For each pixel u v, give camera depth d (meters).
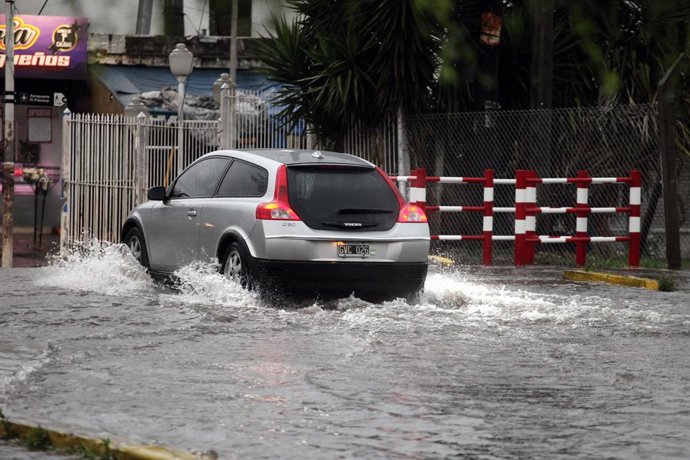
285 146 49.56
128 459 9.56
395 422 12.32
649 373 16.52
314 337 19.50
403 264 24.30
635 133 43.25
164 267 27.83
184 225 26.80
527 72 47.28
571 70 45.03
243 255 24.05
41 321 20.88
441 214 45.28
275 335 19.64
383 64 43.94
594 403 13.88
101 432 11.05
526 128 44.16
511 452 10.80
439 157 45.50
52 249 55.75
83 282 28.91
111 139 46.84
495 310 24.11
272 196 23.98
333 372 15.81
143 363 16.23
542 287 30.39
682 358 18.09
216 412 12.60
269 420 12.23
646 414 13.16
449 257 42.38
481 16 38.72
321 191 24.12
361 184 24.64
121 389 14.01
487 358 17.67
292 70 47.69
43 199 58.78
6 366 15.63
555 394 14.50
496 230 45.34
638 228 39.69
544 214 43.62
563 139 44.12
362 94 45.50
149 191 27.70
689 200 44.28
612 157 43.62
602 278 32.34
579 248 39.53
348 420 12.36
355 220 24.06
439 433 11.73
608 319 23.19
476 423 12.38
